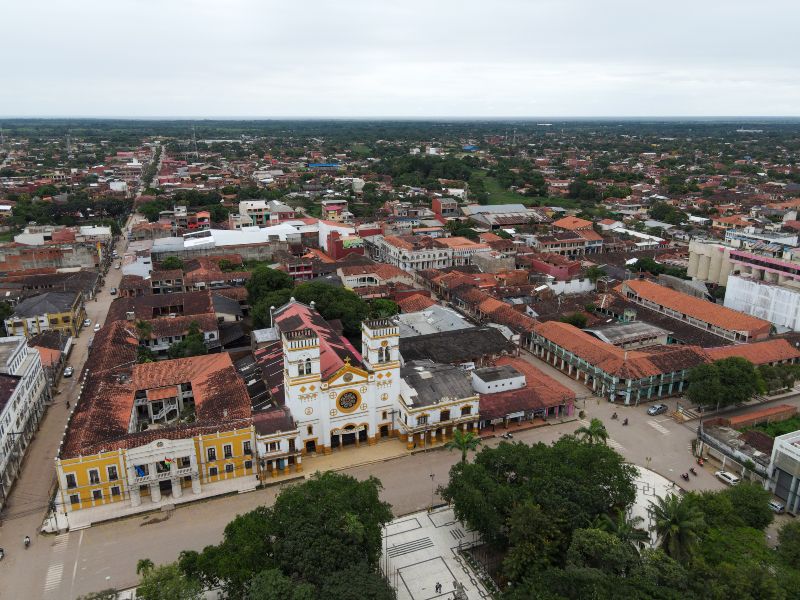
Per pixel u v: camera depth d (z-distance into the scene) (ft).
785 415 424.46
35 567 289.12
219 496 343.05
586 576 235.81
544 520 270.26
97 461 323.16
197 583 241.35
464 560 295.89
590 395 468.34
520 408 417.08
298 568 246.06
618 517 288.30
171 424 417.08
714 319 572.92
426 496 344.90
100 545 304.30
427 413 387.96
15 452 361.92
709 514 290.35
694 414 437.99
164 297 620.90
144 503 335.06
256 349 501.97
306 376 366.02
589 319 600.80
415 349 492.13
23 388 393.70
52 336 533.96
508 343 517.55
